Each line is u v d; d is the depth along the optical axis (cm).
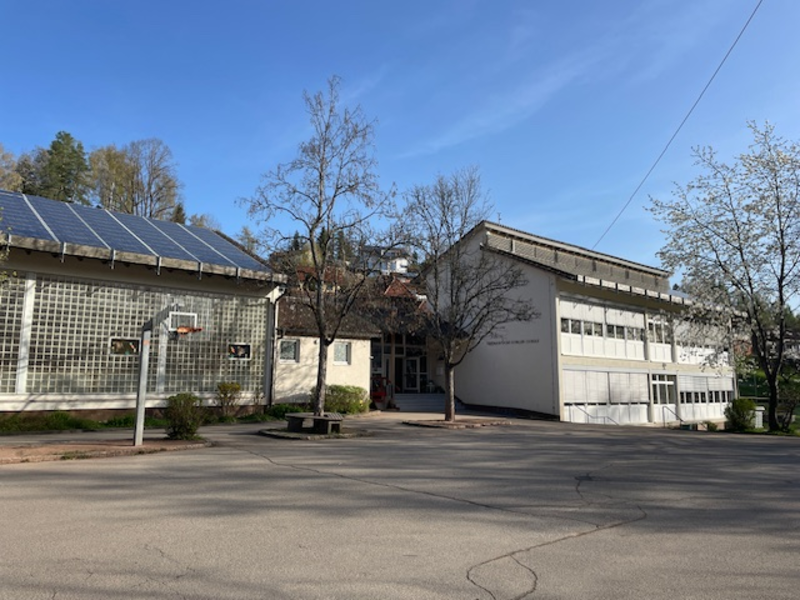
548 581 485
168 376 1872
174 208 5256
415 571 505
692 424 3516
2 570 491
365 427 1888
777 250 2502
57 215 1945
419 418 2317
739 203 2562
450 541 599
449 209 2292
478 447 1413
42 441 1346
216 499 774
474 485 909
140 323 1833
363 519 682
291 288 1964
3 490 817
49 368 1669
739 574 508
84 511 700
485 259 2556
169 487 849
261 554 545
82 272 1742
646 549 581
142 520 662
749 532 650
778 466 1173
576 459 1233
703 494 864
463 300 2800
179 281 1919
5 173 4531
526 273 2839
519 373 2831
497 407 2903
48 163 5219
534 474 1024
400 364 3253
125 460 1112
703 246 2620
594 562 537
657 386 3366
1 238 1464
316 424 1608
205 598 437
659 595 457
